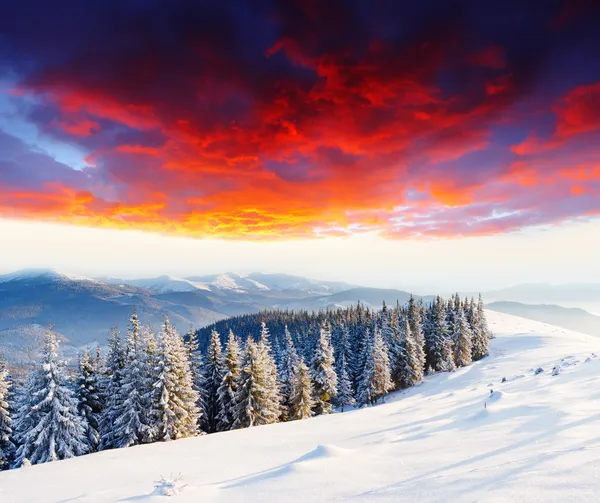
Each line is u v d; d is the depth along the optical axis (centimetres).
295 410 3950
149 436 2694
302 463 859
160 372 2842
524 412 1254
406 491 548
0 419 2773
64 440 2653
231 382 3569
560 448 713
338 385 5253
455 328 6488
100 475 1183
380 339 5203
